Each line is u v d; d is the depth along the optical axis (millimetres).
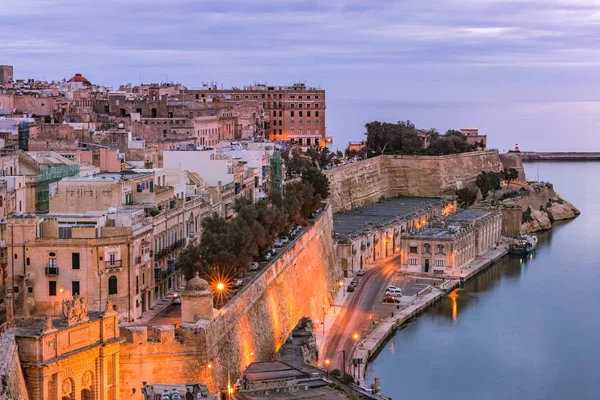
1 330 180375
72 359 154000
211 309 180125
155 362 170500
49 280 194750
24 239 194250
